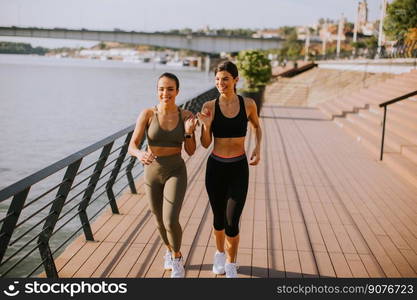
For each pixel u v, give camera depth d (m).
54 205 3.76
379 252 4.47
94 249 4.37
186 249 4.40
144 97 54.78
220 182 3.59
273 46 87.19
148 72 147.62
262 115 16.58
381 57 28.22
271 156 9.31
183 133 3.50
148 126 3.53
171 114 3.50
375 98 15.22
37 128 29.00
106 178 11.77
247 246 4.54
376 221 5.41
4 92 56.88
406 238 4.87
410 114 10.71
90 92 60.34
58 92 59.41
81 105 44.19
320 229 5.09
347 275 3.93
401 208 5.95
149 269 3.94
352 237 4.86
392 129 10.66
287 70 56.53
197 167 8.11
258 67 14.88
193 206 5.82
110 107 43.31
